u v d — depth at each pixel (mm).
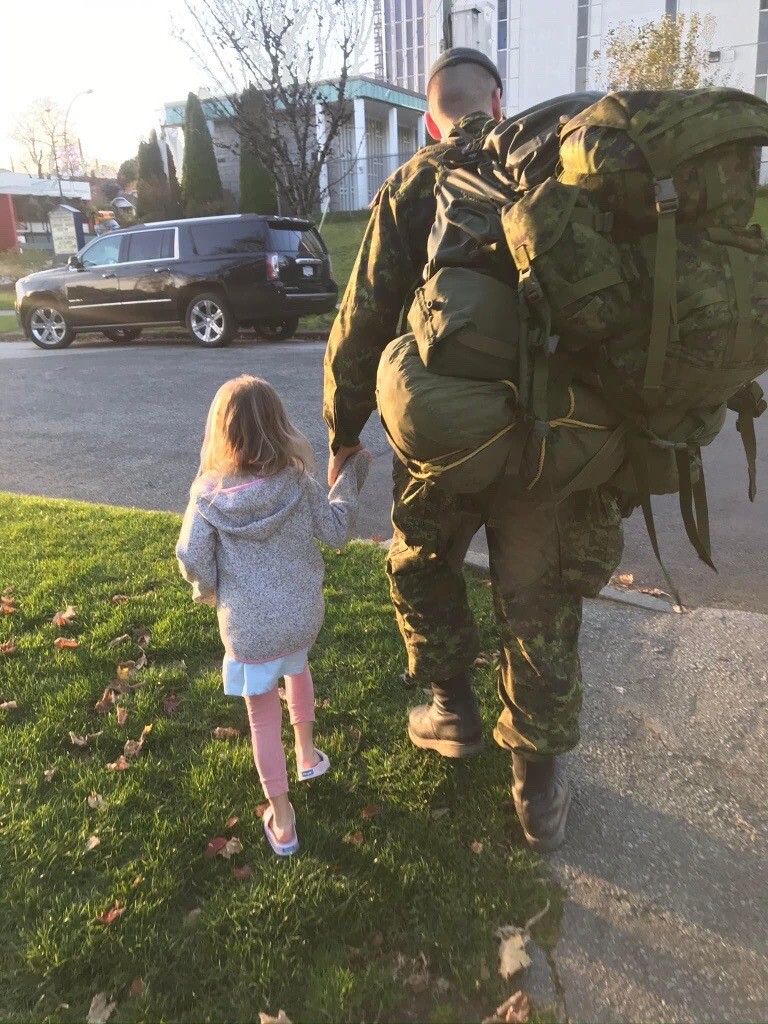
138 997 1804
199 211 29484
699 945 1938
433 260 1758
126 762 2576
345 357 2137
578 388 1703
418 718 2662
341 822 2334
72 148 63969
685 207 1504
